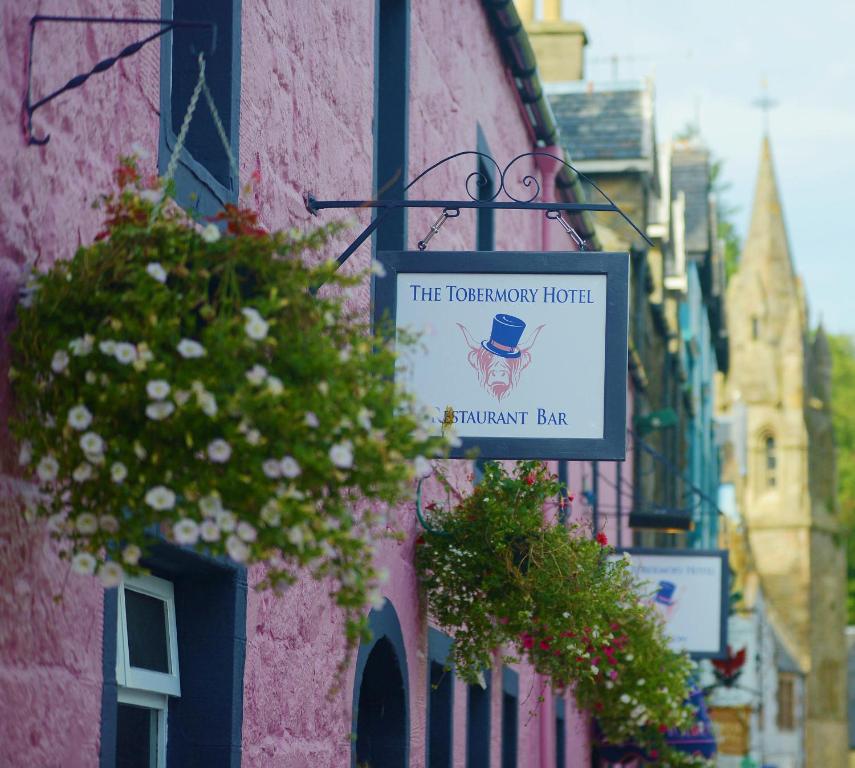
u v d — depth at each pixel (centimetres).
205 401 737
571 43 4809
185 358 755
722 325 7331
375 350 878
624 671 2400
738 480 10350
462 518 1655
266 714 1220
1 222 815
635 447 4172
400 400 805
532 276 1390
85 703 902
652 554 3231
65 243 889
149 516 757
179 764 1129
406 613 1634
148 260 786
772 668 12612
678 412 5550
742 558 10081
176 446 753
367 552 798
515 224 2478
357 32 1558
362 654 1491
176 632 1137
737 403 11381
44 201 864
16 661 822
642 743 3041
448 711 1914
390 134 1745
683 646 3183
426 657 1736
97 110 939
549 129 2612
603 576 1705
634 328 4309
